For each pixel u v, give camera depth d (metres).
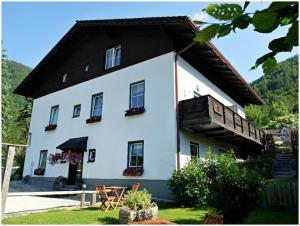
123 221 6.92
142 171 11.88
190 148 12.18
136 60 13.66
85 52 16.77
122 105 13.62
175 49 12.53
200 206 9.55
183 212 8.58
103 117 14.32
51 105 17.97
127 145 12.85
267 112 42.09
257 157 17.22
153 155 11.80
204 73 14.59
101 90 14.92
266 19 1.12
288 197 8.95
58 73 18.23
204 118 10.95
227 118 12.43
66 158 14.40
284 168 15.45
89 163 14.23
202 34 1.19
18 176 22.50
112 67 14.72
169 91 11.96
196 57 14.09
